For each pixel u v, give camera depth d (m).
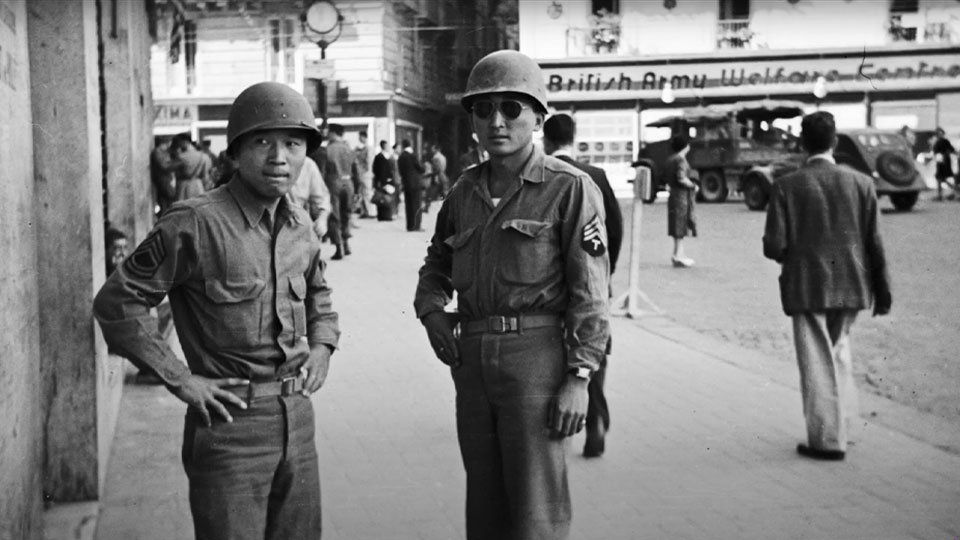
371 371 8.81
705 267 16.67
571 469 6.17
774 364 9.42
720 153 27.89
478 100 3.89
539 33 28.22
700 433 6.96
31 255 4.83
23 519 4.30
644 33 28.22
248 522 3.46
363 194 26.25
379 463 6.25
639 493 5.73
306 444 3.59
